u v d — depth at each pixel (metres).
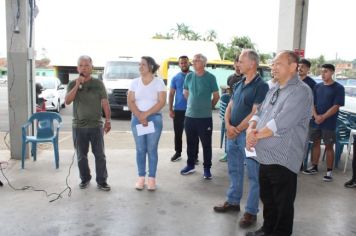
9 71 5.71
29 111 5.83
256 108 3.48
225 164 5.91
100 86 4.48
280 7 7.76
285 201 3.00
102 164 4.51
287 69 2.92
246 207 3.66
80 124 4.43
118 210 3.94
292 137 2.94
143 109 4.47
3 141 7.52
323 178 5.28
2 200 4.14
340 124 5.93
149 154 4.54
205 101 4.91
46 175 5.08
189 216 3.84
